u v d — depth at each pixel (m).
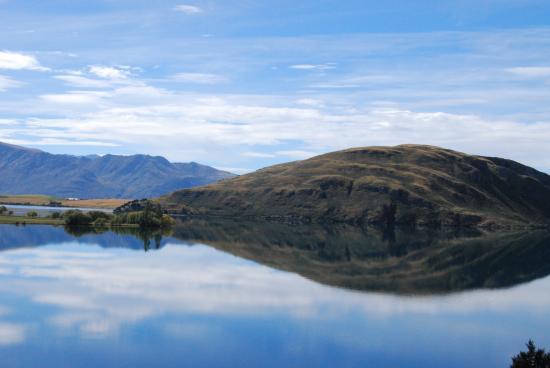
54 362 57.44
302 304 86.25
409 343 67.31
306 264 134.50
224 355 60.94
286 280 108.19
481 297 97.31
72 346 62.47
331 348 64.44
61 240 165.62
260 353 61.91
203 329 70.44
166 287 96.19
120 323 71.94
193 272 114.12
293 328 72.00
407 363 60.44
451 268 134.50
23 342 63.38
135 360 58.69
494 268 136.75
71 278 101.38
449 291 102.25
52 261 121.88
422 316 80.94
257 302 86.62
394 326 74.75
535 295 100.50
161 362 58.31
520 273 129.00
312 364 59.12
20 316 73.81
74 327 69.56
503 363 61.47
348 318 78.12
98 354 60.16
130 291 91.56
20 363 56.94
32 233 183.12
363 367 58.72
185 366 57.41
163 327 70.75
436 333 71.94
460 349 65.69
